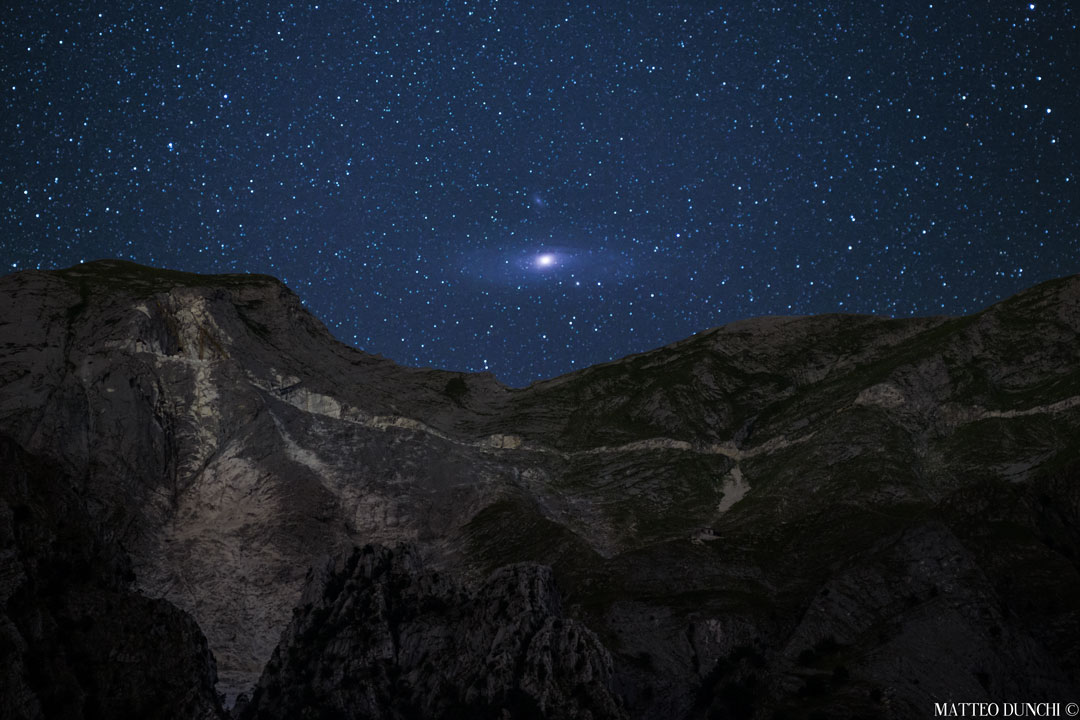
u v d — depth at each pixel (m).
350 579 108.75
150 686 88.38
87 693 85.75
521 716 96.69
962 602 110.31
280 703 100.75
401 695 101.06
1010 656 105.50
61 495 97.38
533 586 105.06
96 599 91.06
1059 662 107.94
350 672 100.94
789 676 106.62
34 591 88.06
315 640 104.12
